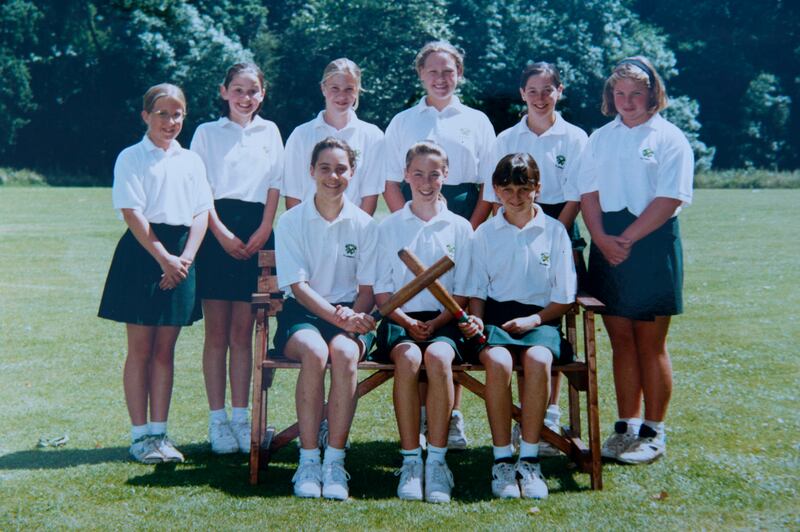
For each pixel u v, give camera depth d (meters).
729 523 3.34
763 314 7.39
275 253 3.96
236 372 4.35
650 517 3.39
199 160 4.20
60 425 4.62
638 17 28.94
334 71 4.41
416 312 4.00
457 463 4.11
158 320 4.03
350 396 3.68
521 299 3.98
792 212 16.50
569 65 27.62
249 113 4.38
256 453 3.77
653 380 4.05
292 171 4.50
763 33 29.09
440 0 29.81
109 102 31.25
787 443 4.27
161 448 4.08
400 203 4.57
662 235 4.02
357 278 4.03
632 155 4.06
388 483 3.82
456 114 4.53
